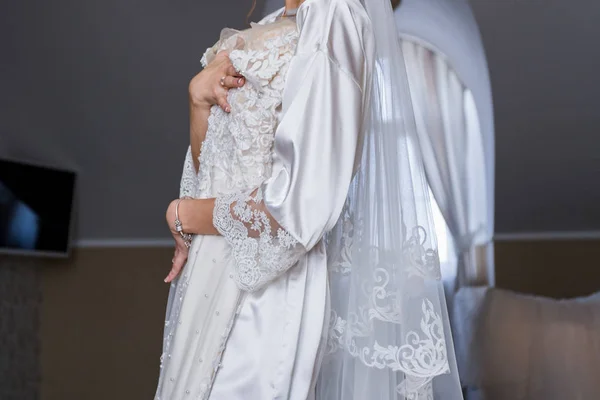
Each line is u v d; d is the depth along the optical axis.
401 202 1.50
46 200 6.59
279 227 1.34
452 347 1.51
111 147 6.58
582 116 5.95
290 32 1.52
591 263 6.45
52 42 5.85
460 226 6.42
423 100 6.29
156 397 1.54
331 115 1.38
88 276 7.07
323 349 1.44
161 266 7.02
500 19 5.57
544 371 4.14
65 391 6.90
